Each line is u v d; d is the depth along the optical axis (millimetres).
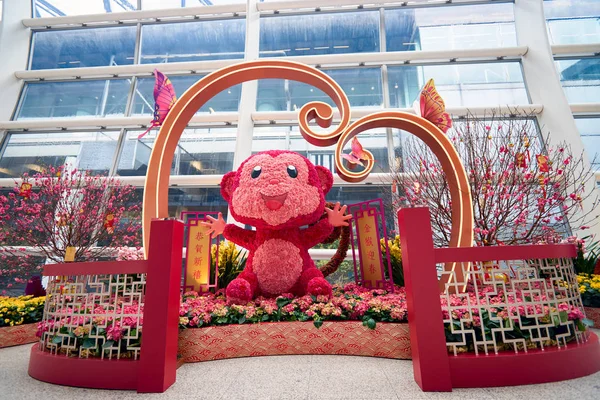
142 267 1473
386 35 5113
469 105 4566
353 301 2008
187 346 1787
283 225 2223
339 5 5039
